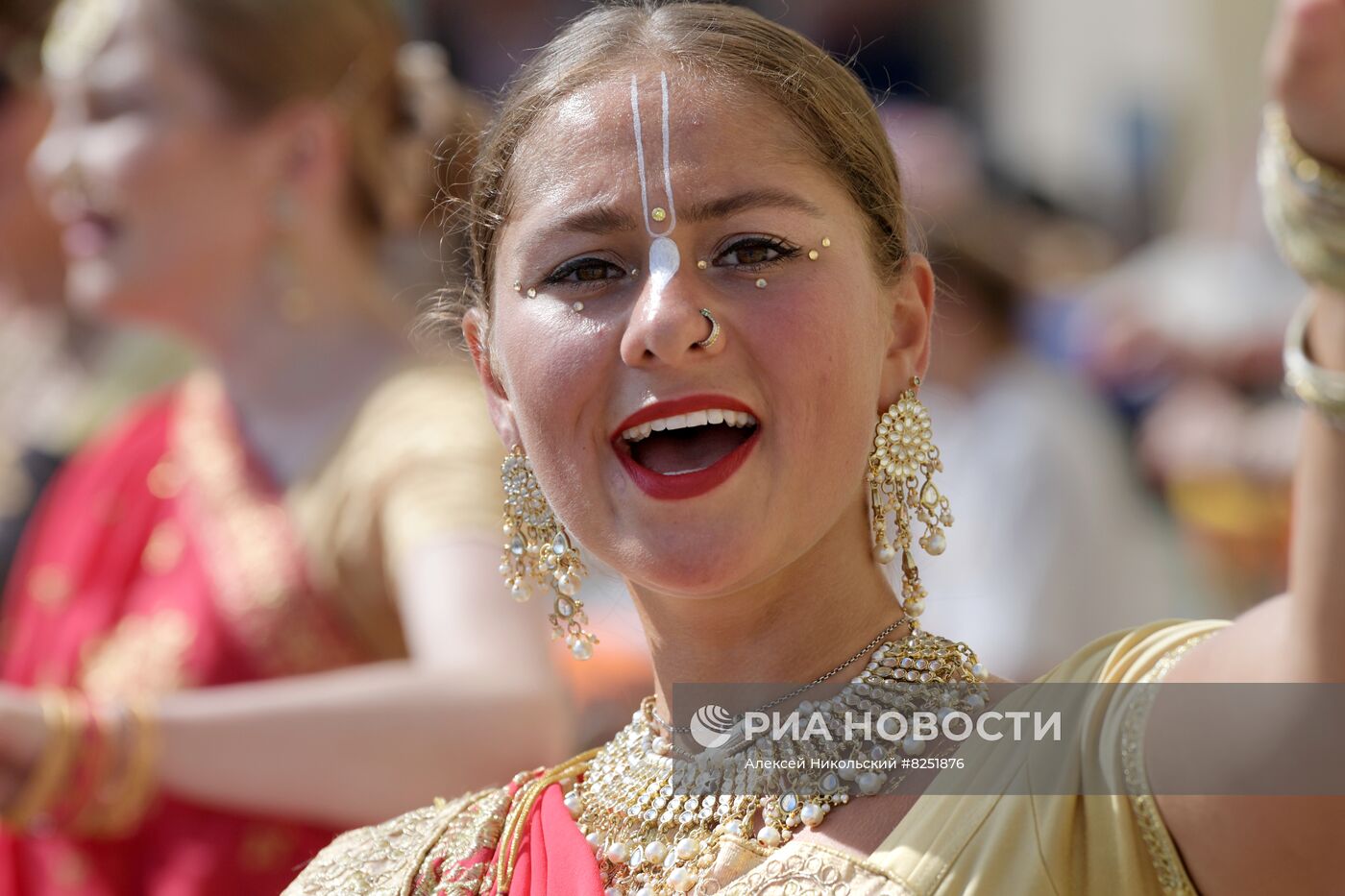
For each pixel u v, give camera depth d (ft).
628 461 18.19
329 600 29.60
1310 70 13.21
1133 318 57.62
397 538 28.78
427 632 27.78
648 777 19.11
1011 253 51.34
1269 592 51.44
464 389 30.53
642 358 17.70
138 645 30.22
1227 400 54.54
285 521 30.07
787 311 17.83
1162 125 79.05
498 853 19.24
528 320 18.74
